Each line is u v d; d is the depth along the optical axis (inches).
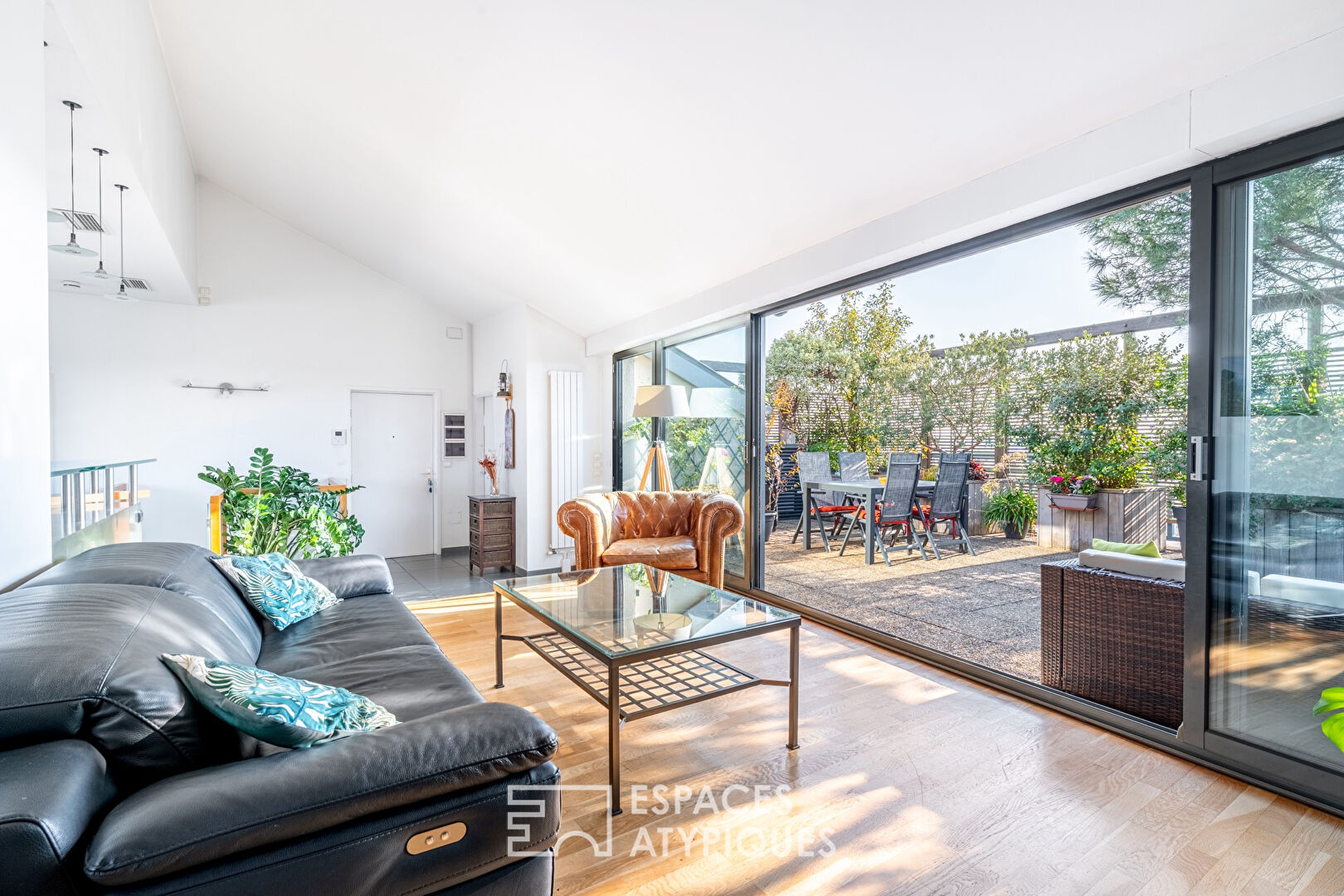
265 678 50.3
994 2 78.2
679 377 213.8
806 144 112.4
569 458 245.8
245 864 38.7
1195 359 86.5
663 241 162.9
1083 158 92.7
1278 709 80.4
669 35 99.7
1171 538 103.7
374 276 265.4
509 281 222.8
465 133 145.1
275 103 160.2
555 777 50.4
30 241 63.9
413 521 276.7
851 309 154.3
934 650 128.0
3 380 58.6
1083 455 114.0
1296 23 69.8
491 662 131.4
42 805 33.9
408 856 44.1
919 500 140.3
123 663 44.1
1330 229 75.6
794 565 172.2
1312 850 69.4
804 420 168.7
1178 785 82.5
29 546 64.4
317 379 253.4
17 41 60.9
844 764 88.5
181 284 201.9
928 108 96.5
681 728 100.0
